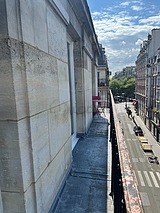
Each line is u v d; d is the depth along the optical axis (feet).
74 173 11.06
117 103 187.93
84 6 13.73
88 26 17.78
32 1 5.76
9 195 5.38
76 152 14.46
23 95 5.26
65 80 9.73
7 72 4.77
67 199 8.58
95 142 16.94
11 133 5.03
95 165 12.12
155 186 40.06
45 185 6.79
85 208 8.00
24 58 5.22
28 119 5.47
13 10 4.83
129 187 3.91
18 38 5.04
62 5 9.05
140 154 58.34
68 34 14.73
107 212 7.80
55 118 8.00
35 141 5.88
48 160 7.12
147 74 90.07
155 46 80.89
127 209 3.16
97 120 27.68
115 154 7.95
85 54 19.04
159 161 52.60
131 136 78.48
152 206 33.37
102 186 9.73
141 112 111.65
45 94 6.81
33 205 5.84
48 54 7.16
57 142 8.29
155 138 73.31
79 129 18.06
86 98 19.72
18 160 5.12
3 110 4.96
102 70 68.39
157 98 73.92
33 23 5.83
